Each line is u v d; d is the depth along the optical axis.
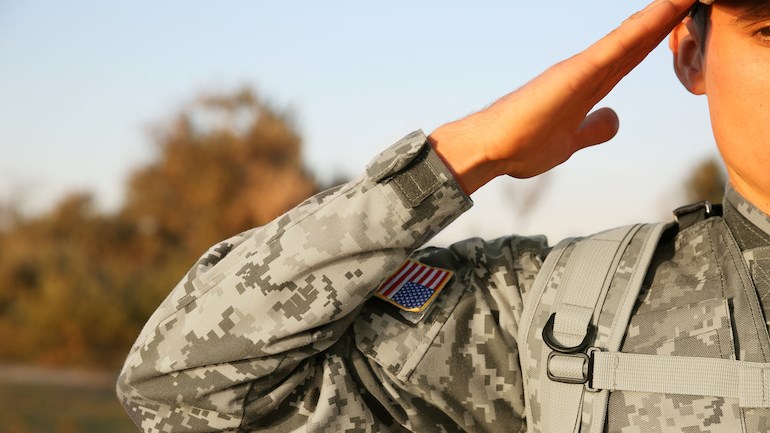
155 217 15.16
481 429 1.38
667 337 1.26
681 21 1.41
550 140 1.39
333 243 1.32
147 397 1.37
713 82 1.26
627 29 1.29
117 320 13.72
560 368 1.28
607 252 1.39
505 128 1.34
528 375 1.34
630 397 1.24
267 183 14.48
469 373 1.39
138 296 14.01
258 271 1.33
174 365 1.34
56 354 13.26
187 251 14.82
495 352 1.40
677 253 1.39
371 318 1.42
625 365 1.25
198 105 15.20
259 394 1.35
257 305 1.32
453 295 1.44
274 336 1.31
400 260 1.34
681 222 1.42
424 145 1.34
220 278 1.36
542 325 1.34
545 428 1.29
